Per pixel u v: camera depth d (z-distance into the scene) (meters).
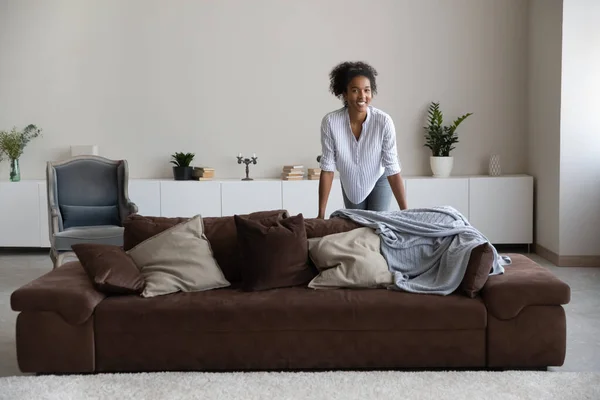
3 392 3.75
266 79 7.84
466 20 7.73
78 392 3.75
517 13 7.69
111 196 6.74
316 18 7.79
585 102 6.71
